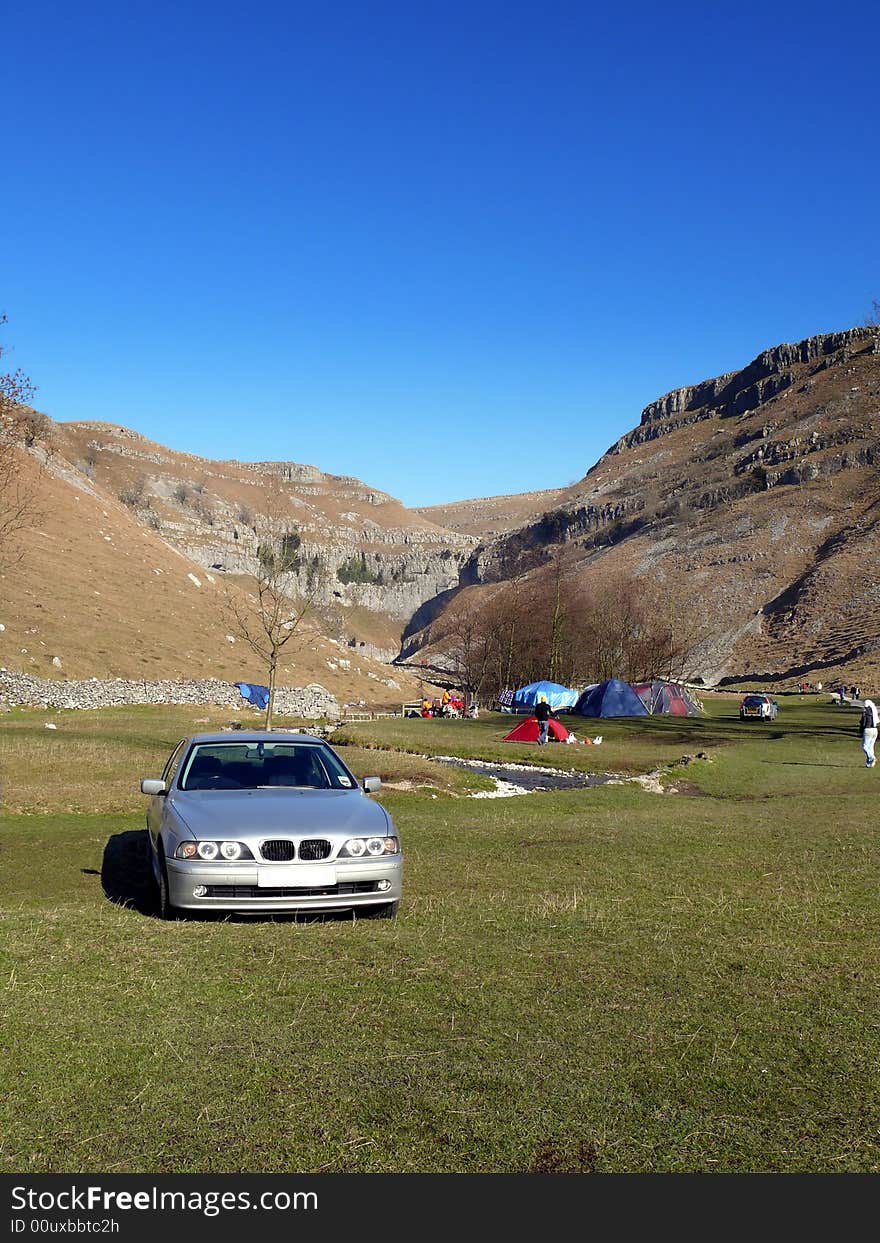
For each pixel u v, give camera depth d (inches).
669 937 242.1
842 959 222.1
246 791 288.5
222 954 220.5
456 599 5644.7
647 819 511.8
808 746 1197.1
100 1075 152.7
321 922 256.2
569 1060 160.2
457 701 1898.4
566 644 2647.6
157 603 2266.2
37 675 1664.6
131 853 381.4
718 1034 172.6
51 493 2486.5
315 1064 157.9
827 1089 149.6
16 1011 180.5
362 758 799.1
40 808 507.2
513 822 494.9
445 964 215.2
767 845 410.0
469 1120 138.9
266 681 2123.5
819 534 5713.6
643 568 5989.2
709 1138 134.6
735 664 4527.6
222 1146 131.8
